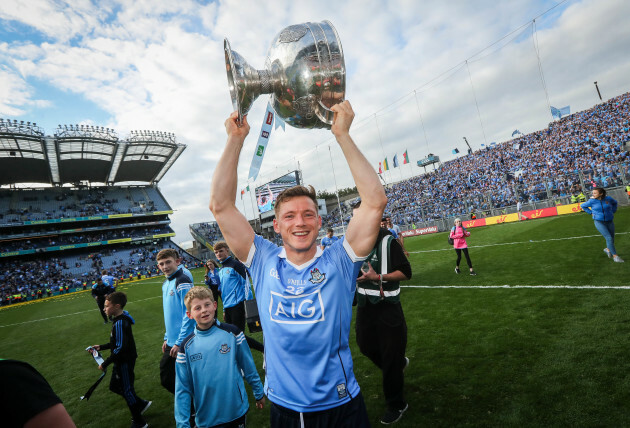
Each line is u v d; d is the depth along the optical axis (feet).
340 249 4.28
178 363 6.97
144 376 15.06
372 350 8.64
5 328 41.42
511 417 7.33
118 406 12.38
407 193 114.73
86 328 31.35
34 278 110.42
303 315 3.86
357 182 4.12
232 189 4.43
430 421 7.74
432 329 13.96
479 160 108.06
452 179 106.32
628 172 46.85
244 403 7.11
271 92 4.15
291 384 3.89
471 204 69.72
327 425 3.75
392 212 97.45
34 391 2.45
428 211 78.33
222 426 6.86
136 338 22.85
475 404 8.09
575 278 17.22
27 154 104.58
